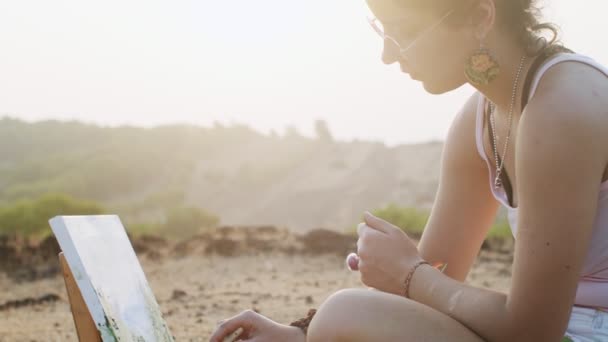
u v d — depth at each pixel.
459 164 2.16
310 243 7.16
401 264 1.83
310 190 69.00
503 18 1.68
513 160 1.85
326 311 1.70
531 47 1.68
